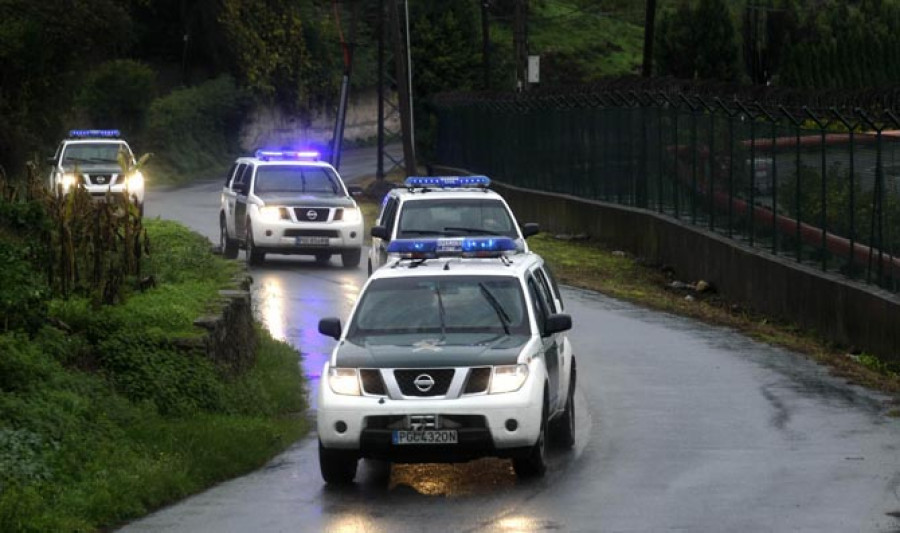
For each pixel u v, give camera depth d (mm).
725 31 120312
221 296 31469
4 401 21797
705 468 22625
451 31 143000
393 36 88875
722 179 52781
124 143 66750
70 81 92375
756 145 48875
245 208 53312
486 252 24984
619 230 63844
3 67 86062
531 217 75875
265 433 25078
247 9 141250
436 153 116812
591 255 61812
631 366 34156
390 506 20156
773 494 20562
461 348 21625
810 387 31203
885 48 98875
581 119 70625
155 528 19016
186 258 35594
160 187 107938
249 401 27469
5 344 23250
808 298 42312
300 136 152500
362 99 168125
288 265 53938
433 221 38219
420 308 22906
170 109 125438
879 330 37000
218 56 138500
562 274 55375
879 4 121438
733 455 23766
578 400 29578
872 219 38594
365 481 22125
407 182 40375
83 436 22047
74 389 23797
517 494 20797
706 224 55000
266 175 53938
